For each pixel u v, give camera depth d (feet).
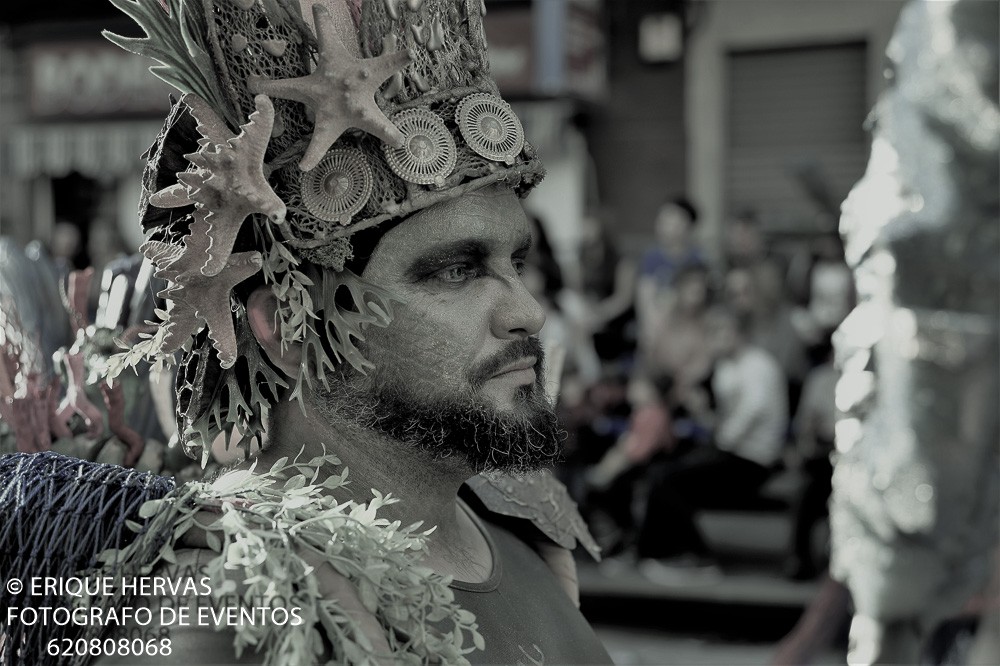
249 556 3.15
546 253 18.21
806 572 16.94
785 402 17.92
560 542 4.74
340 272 3.56
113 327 4.46
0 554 3.44
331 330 3.60
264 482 3.50
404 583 3.34
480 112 3.68
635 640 16.33
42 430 4.33
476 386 3.63
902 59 6.17
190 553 3.30
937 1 6.01
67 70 24.27
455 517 4.05
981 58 5.86
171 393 4.36
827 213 21.11
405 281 3.59
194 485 3.43
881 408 6.15
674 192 25.46
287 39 3.60
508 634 3.86
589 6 23.32
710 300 18.80
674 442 18.04
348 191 3.52
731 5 25.14
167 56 3.52
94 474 3.53
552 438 3.82
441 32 3.69
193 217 3.54
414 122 3.58
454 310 3.61
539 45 21.88
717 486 17.52
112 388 4.24
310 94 3.42
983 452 6.01
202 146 3.34
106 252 21.91
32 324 4.59
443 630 3.60
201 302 3.41
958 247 5.91
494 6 22.03
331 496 3.52
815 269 20.75
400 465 3.73
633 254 25.27
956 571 6.19
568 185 24.95
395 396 3.60
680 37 25.17
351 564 3.23
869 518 6.13
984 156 5.84
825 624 8.80
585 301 20.95
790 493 18.69
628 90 25.52
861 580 6.18
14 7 23.56
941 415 5.98
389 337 3.59
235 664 3.14
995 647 6.83
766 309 18.52
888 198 6.10
